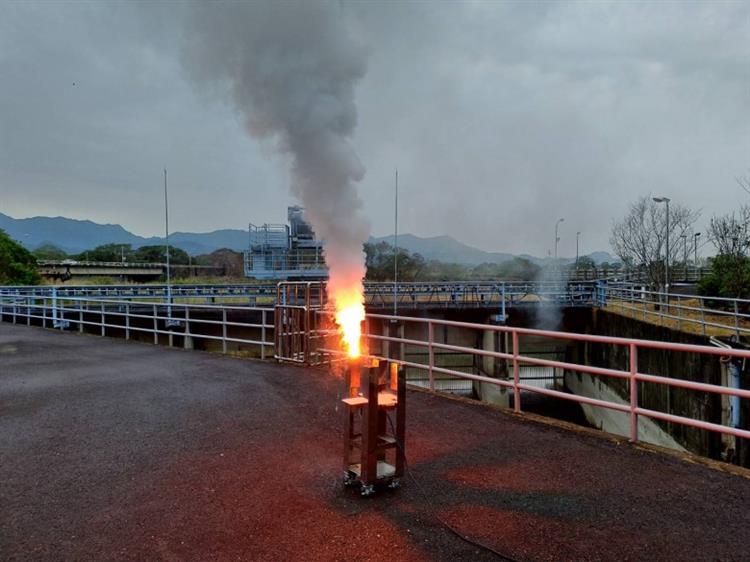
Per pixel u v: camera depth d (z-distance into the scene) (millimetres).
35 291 25266
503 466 4953
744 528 3748
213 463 5035
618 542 3555
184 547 3514
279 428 6164
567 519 3883
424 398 7691
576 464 5000
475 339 26875
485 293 28312
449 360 26641
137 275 60375
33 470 4883
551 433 5996
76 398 7664
